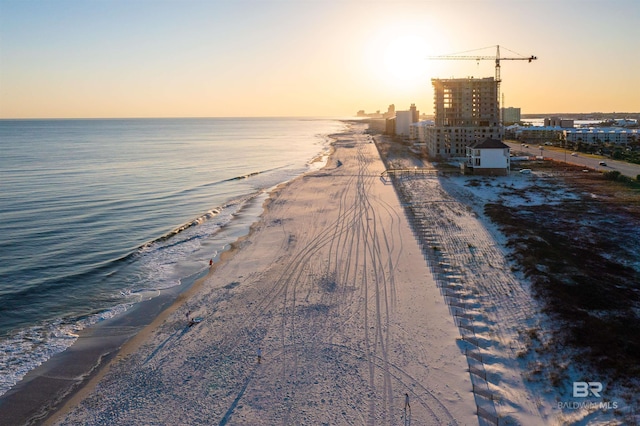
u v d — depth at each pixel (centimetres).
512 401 2959
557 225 6862
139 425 2877
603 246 5819
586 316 3872
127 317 4400
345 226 7144
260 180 12712
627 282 4641
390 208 8244
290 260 5700
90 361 3650
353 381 3234
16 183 11700
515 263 5212
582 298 4228
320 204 8856
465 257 5519
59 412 3038
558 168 12756
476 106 17525
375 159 16362
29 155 18875
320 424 2822
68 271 5597
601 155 16138
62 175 13150
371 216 7712
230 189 11256
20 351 3809
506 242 6016
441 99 17600
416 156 16900
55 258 6069
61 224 7762
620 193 9125
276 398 3078
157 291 4997
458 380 3203
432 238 6325
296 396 3092
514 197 8975
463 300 4397
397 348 3631
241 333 3953
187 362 3550
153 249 6412
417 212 7838
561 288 4419
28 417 3008
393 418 2856
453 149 16800
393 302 4431
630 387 2970
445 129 16775
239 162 17288
